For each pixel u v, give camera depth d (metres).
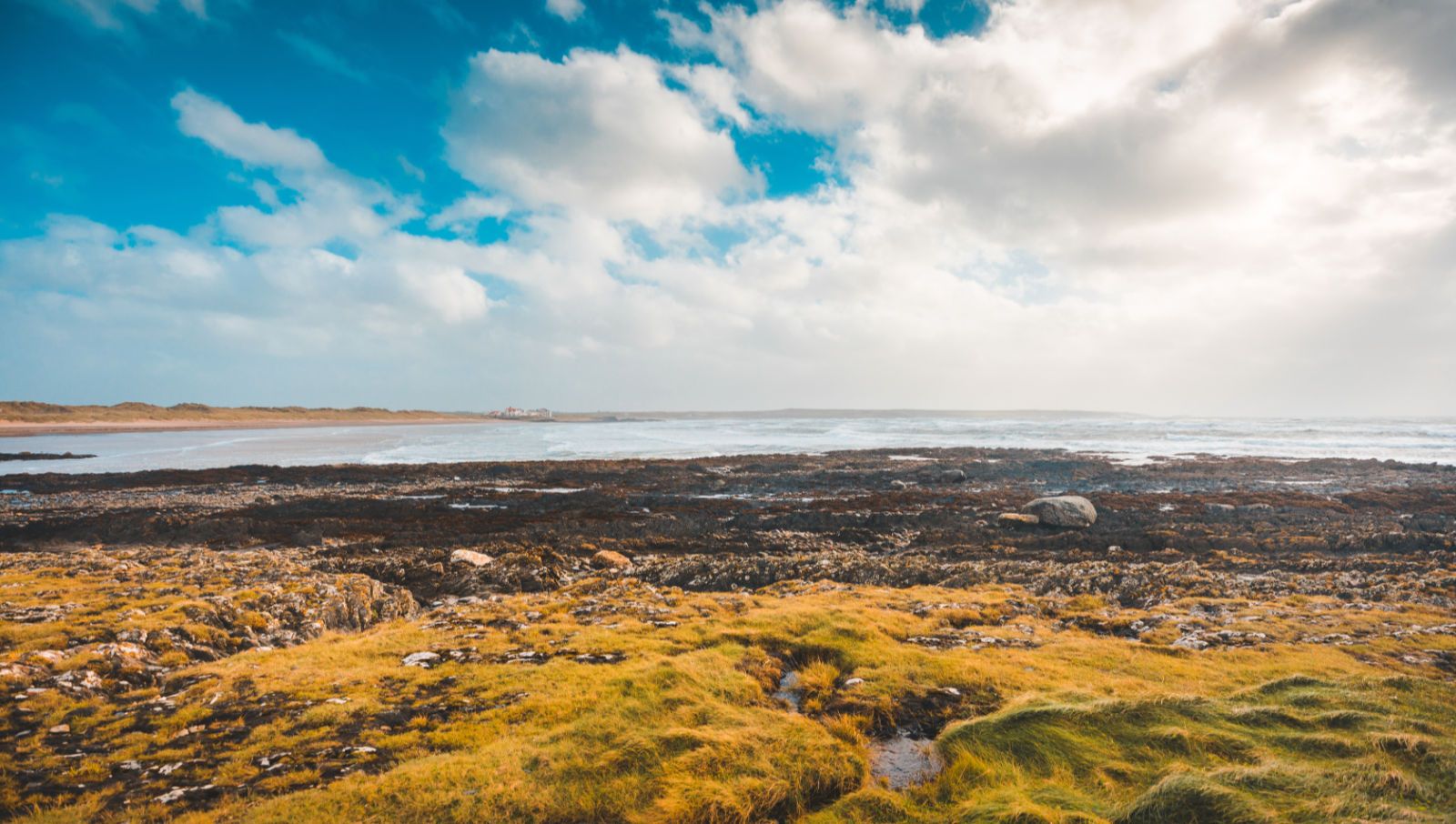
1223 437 114.56
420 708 9.93
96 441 114.75
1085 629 15.18
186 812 6.93
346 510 37.72
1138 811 6.38
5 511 37.31
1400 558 22.34
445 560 24.72
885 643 12.91
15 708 9.52
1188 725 8.17
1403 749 7.22
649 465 62.44
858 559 23.47
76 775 7.70
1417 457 74.19
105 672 11.22
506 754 8.14
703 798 7.06
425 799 7.10
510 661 12.22
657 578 22.66
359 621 17.59
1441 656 11.53
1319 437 114.31
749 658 12.05
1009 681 10.64
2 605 14.34
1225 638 13.23
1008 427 162.25
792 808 7.21
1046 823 6.18
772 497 44.81
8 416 155.25
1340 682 9.71
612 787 7.32
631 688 10.40
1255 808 6.14
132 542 29.48
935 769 8.13
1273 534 27.44
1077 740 7.97
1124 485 48.91
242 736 8.92
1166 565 21.70
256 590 16.42
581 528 31.47
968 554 25.80
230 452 89.88
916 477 52.03
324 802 7.01
